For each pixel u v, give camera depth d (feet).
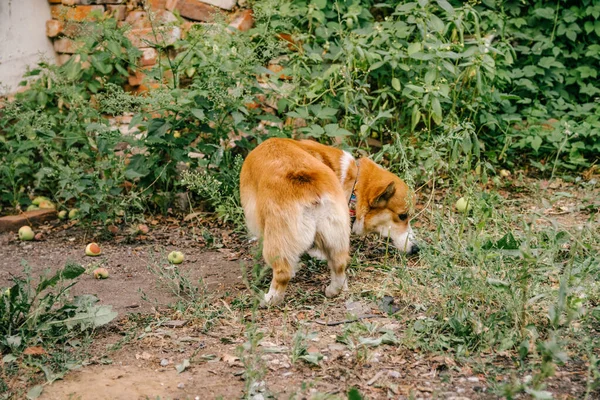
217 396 10.56
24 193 22.61
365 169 16.26
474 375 11.06
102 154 20.90
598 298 13.74
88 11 25.48
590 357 10.77
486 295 13.37
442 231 17.53
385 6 25.70
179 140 20.16
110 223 20.18
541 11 26.08
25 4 25.05
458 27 21.40
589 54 25.84
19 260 18.21
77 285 16.07
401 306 13.93
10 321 12.48
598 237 16.31
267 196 13.70
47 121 20.65
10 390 10.94
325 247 14.08
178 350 12.37
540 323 12.71
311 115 22.26
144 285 16.07
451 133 19.38
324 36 23.72
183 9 25.00
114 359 12.10
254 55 20.66
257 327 13.17
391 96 21.75
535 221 18.17
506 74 24.02
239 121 19.60
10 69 24.75
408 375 11.12
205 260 17.71
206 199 21.11
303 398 10.40
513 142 24.61
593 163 23.44
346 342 12.27
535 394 9.41
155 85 24.03
